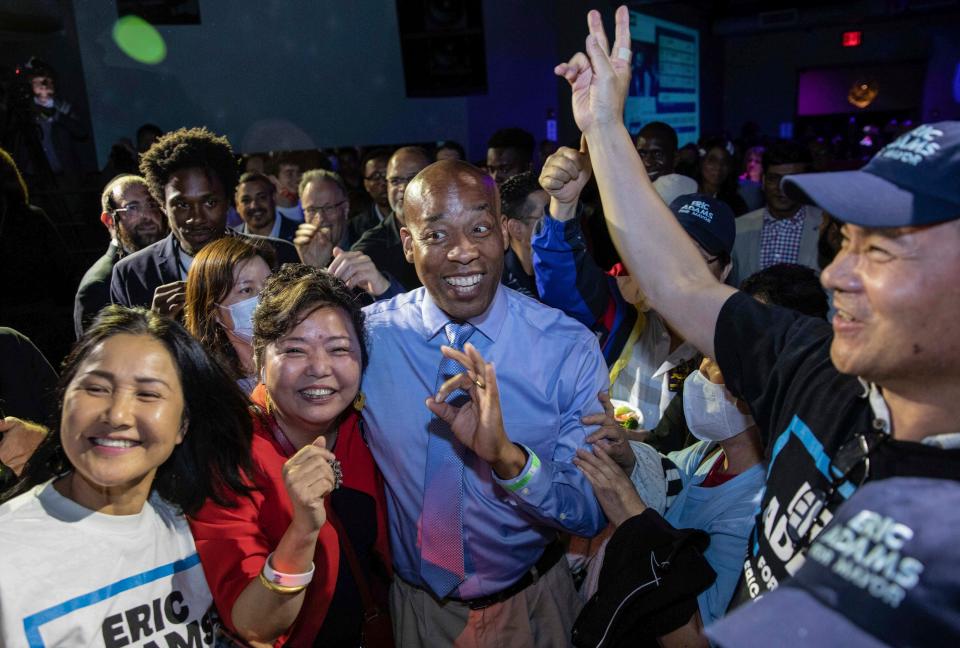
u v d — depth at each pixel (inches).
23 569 43.8
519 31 393.1
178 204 102.9
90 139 272.7
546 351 65.5
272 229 170.1
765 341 44.6
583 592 72.6
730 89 684.1
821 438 37.6
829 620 21.1
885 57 631.8
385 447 66.6
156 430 46.5
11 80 233.3
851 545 22.1
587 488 64.1
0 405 64.4
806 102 677.3
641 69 462.9
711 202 85.4
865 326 31.4
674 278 47.8
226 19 295.1
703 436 62.1
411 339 66.4
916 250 29.7
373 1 326.3
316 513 47.9
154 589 49.0
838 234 109.9
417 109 351.3
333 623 63.5
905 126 593.6
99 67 273.4
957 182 28.6
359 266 80.7
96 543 46.7
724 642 22.3
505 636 67.5
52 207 228.7
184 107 292.2
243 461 53.9
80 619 45.4
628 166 48.4
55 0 260.5
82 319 114.5
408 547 67.4
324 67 320.5
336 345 59.5
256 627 49.2
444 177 61.2
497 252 62.4
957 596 19.6
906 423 32.7
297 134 318.0
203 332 78.1
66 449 45.4
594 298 84.9
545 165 75.7
